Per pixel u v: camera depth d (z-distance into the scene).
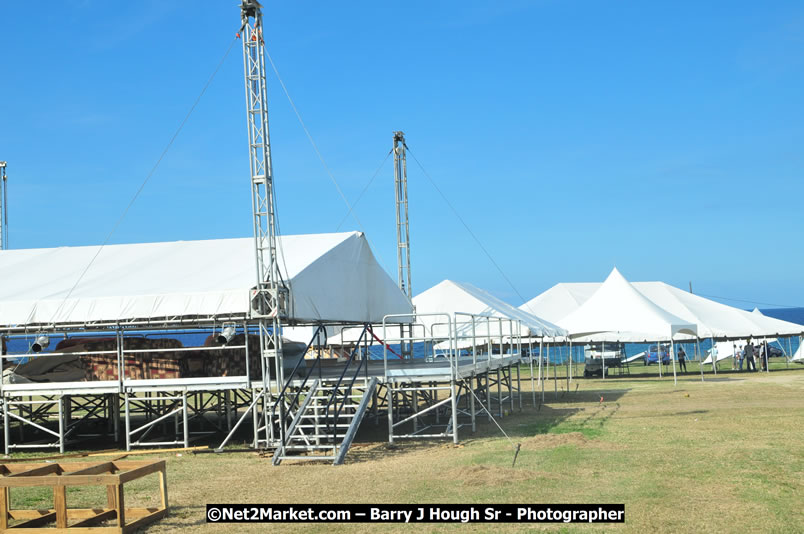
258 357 15.70
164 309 14.38
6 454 15.40
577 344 37.72
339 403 15.19
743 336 36.38
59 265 17.75
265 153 14.39
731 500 8.58
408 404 20.38
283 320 14.75
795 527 7.41
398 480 10.28
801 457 11.37
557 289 46.59
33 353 15.95
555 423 16.95
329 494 9.51
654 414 18.25
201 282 15.05
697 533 7.27
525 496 8.94
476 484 9.68
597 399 23.61
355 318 18.27
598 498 8.76
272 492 9.80
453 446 13.68
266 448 14.08
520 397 21.28
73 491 10.63
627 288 32.44
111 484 7.70
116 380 15.33
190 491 10.05
